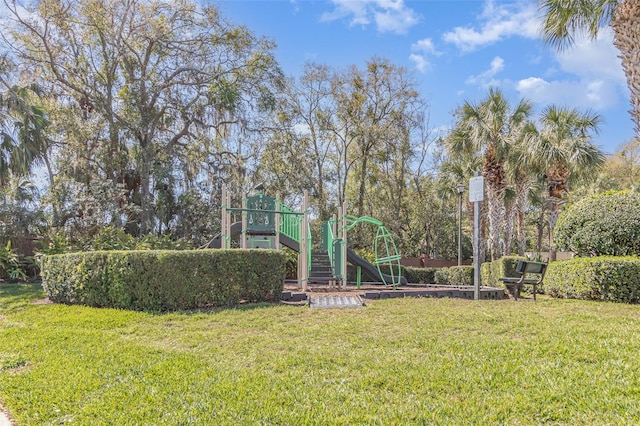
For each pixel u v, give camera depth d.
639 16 6.24
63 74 17.11
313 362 3.97
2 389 3.36
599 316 5.84
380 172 23.56
